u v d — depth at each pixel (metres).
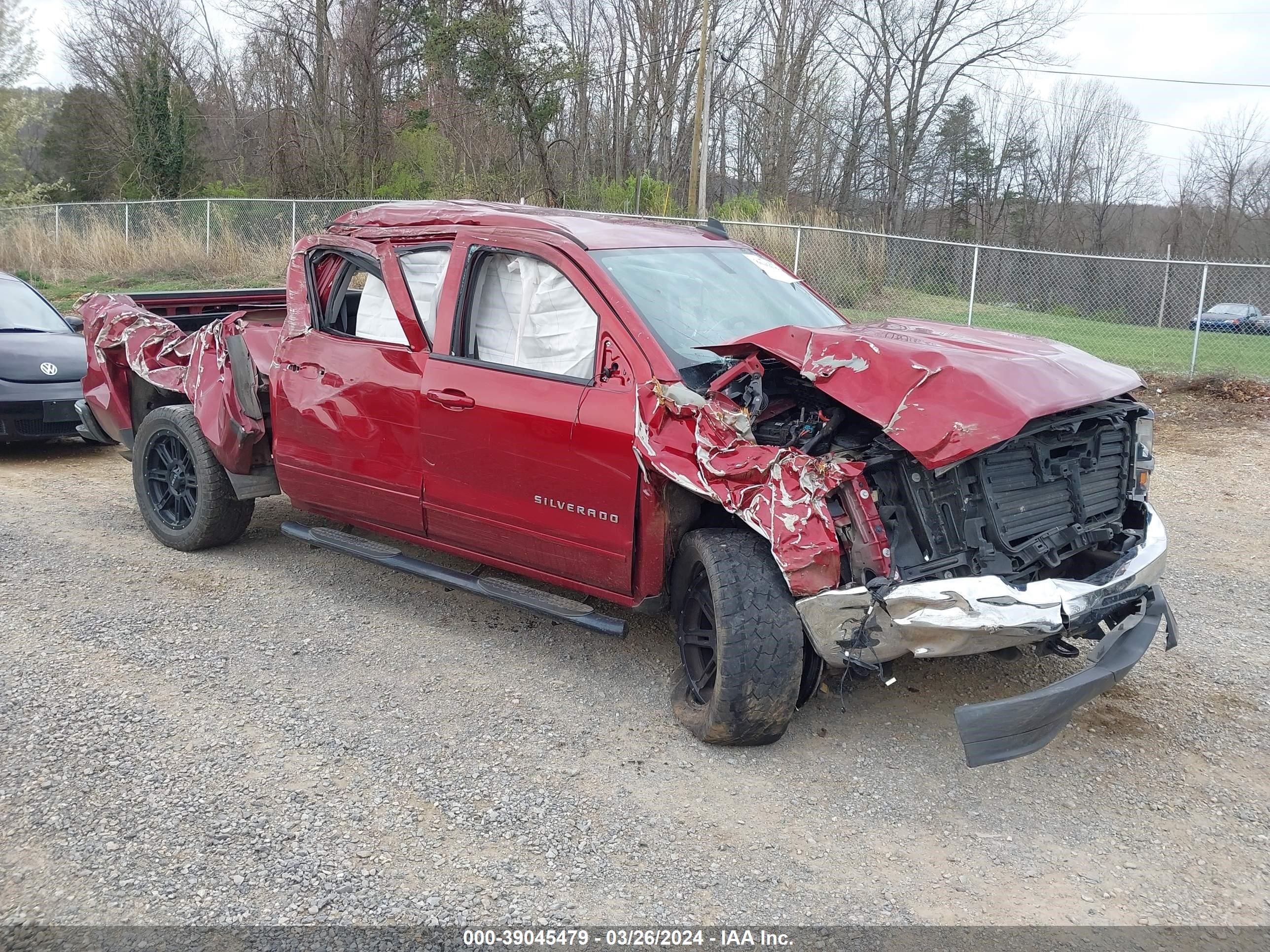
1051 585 3.46
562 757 3.74
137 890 2.91
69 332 9.12
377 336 4.84
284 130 34.00
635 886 3.00
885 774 3.66
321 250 5.19
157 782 3.48
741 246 5.22
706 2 25.33
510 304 4.38
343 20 33.28
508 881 3.01
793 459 3.47
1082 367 3.82
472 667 4.50
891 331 4.15
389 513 4.85
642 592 4.01
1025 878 3.08
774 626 3.54
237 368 5.39
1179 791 3.58
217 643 4.67
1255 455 8.96
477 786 3.53
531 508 4.21
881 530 3.43
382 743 3.80
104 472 7.93
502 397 4.23
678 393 3.70
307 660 4.52
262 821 3.27
